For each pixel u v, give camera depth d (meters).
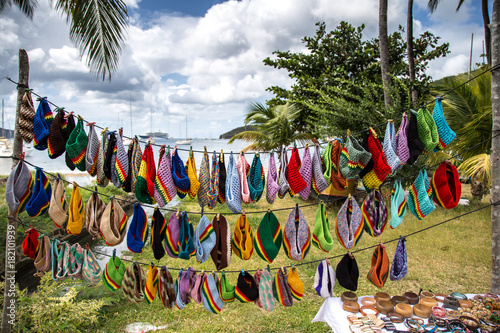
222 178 2.96
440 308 2.91
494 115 3.63
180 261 6.45
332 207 10.30
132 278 2.91
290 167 2.87
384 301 3.05
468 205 9.78
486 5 10.31
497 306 2.98
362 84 9.34
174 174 2.69
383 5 8.15
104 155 2.71
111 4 4.96
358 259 6.33
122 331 4.10
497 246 3.69
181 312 4.55
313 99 10.61
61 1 4.74
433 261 6.01
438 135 2.78
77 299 4.66
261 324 4.19
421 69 11.04
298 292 2.90
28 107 2.66
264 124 11.13
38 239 2.99
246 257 2.93
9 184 2.53
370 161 2.81
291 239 2.90
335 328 2.88
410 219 8.53
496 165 3.66
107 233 2.67
